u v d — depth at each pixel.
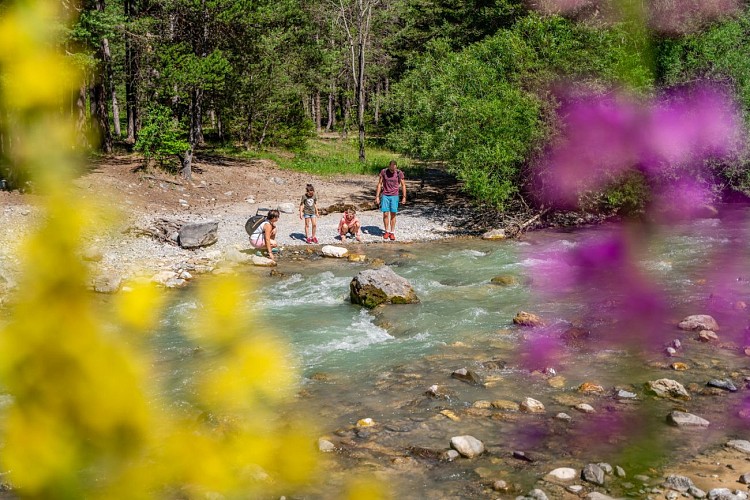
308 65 39.88
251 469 0.93
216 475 0.89
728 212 20.67
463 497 4.92
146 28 25.27
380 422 6.30
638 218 19.52
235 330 0.92
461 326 9.68
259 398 0.93
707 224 18.45
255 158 33.12
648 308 10.15
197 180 24.69
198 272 13.02
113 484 0.78
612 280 12.30
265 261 14.08
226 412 0.95
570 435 5.99
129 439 0.80
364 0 40.78
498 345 8.77
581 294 11.38
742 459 5.48
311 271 13.60
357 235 17.23
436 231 18.61
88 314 0.78
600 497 4.78
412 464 5.43
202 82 24.16
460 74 20.81
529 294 11.51
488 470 5.36
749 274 12.34
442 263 14.40
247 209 21.36
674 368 7.72
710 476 5.19
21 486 0.75
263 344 0.93
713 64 18.77
